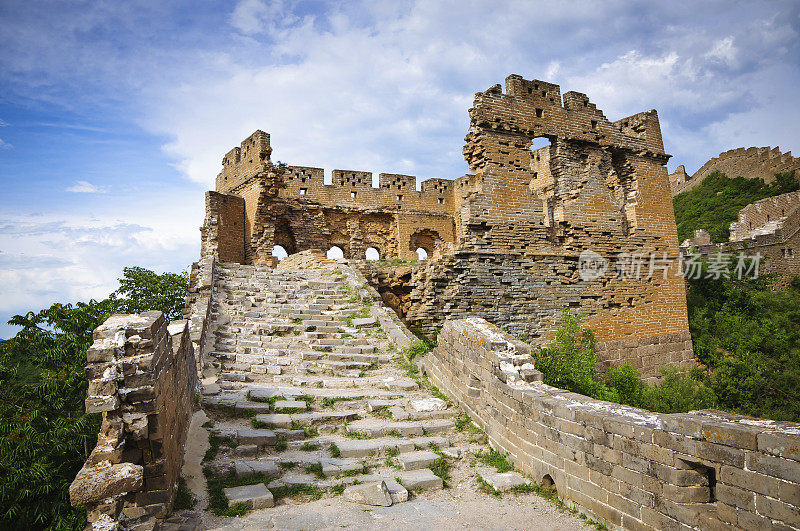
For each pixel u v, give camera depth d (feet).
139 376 18.31
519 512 21.71
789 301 103.30
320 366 40.09
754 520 15.52
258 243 88.63
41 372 32.76
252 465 23.49
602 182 73.20
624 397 58.34
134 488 17.43
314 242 100.78
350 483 23.16
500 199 65.67
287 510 20.29
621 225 74.13
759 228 145.69
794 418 65.82
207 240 87.56
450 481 24.85
